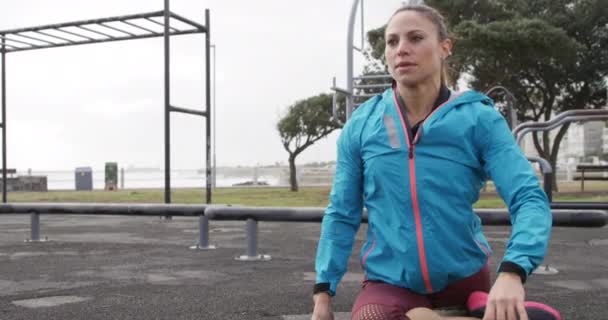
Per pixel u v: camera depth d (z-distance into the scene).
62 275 4.89
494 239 7.04
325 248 1.77
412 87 1.66
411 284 1.65
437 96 1.69
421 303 1.64
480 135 1.61
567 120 8.35
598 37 19.67
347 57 12.11
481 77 19.25
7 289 4.32
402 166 1.63
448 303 1.70
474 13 20.03
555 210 4.13
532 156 7.30
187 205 5.96
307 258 5.75
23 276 4.86
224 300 3.89
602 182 25.00
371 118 1.74
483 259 1.70
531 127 8.56
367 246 1.76
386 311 1.56
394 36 1.67
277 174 36.78
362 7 13.79
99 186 37.06
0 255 6.14
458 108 1.64
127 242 7.20
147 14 10.18
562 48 17.83
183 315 3.50
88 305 3.78
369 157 1.69
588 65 19.45
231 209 5.55
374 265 1.72
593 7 19.22
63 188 34.12
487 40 17.50
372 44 20.58
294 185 23.77
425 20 1.66
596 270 5.00
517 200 1.51
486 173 1.66
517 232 1.41
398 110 1.68
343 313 3.54
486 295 1.61
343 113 23.66
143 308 3.68
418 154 1.62
